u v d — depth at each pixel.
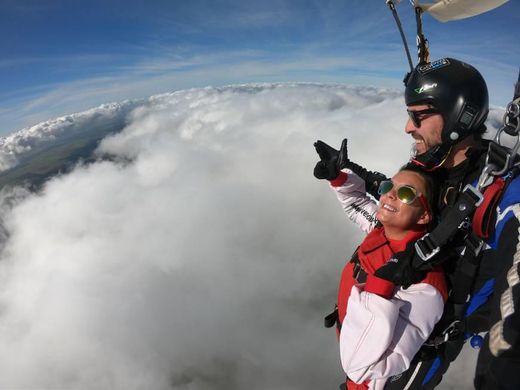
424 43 1.76
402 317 1.38
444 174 1.56
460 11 1.68
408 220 1.51
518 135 1.12
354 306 1.45
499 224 1.17
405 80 1.70
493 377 0.90
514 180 1.18
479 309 1.43
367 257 1.65
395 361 1.33
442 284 1.43
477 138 1.52
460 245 1.37
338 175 2.28
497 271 1.09
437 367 1.59
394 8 1.76
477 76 1.47
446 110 1.43
